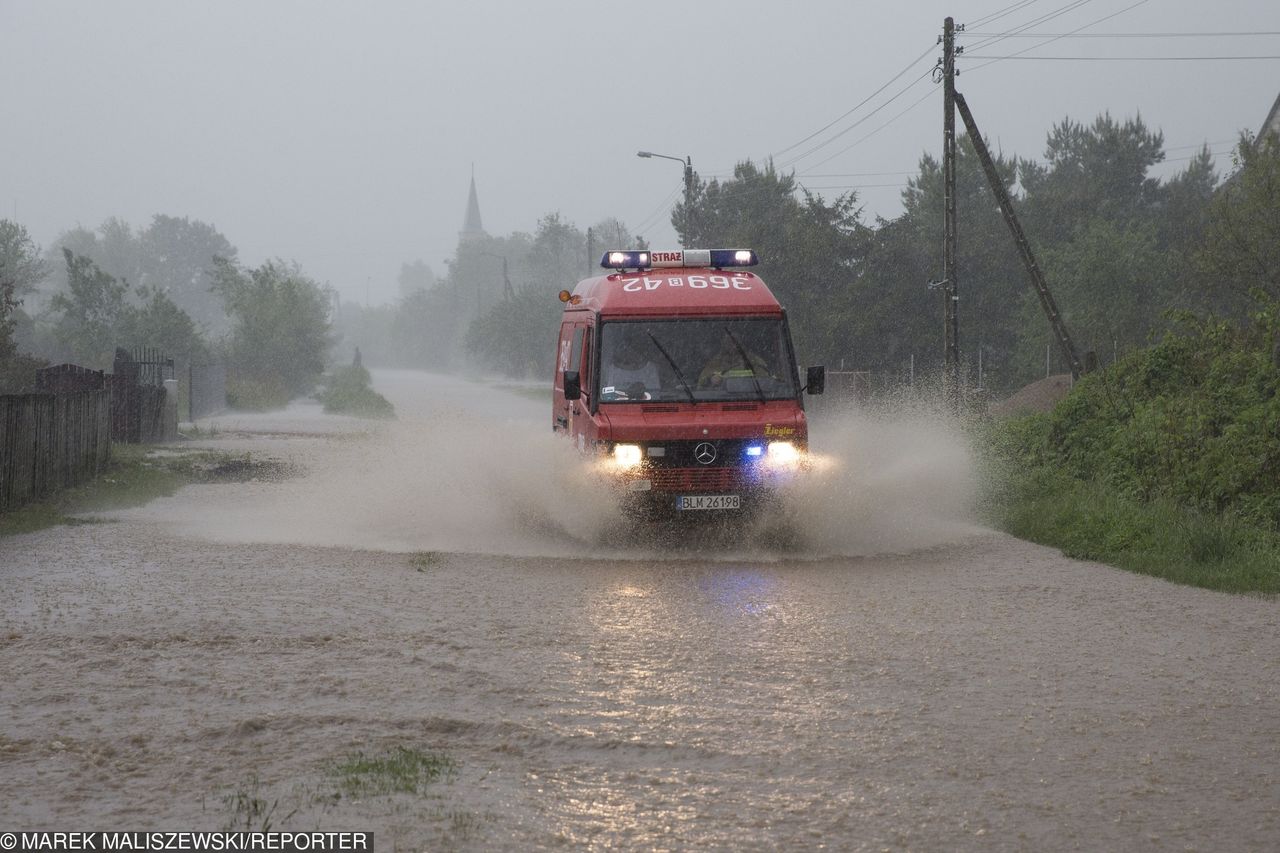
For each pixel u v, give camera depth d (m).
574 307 15.81
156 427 29.86
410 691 6.99
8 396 15.33
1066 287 43.78
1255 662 7.83
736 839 4.82
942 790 5.40
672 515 12.22
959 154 60.31
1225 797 5.34
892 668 7.61
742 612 9.38
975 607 9.59
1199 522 12.04
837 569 11.44
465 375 116.75
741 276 13.54
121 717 6.45
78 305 57.94
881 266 50.19
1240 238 33.59
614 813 5.10
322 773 5.57
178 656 7.82
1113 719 6.52
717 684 7.20
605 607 9.55
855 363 49.75
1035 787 5.45
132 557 11.98
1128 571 11.30
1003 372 47.97
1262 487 13.16
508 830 4.89
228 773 5.56
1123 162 63.78
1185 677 7.43
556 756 5.86
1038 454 17.88
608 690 7.05
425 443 22.58
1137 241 43.62
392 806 5.14
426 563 11.59
